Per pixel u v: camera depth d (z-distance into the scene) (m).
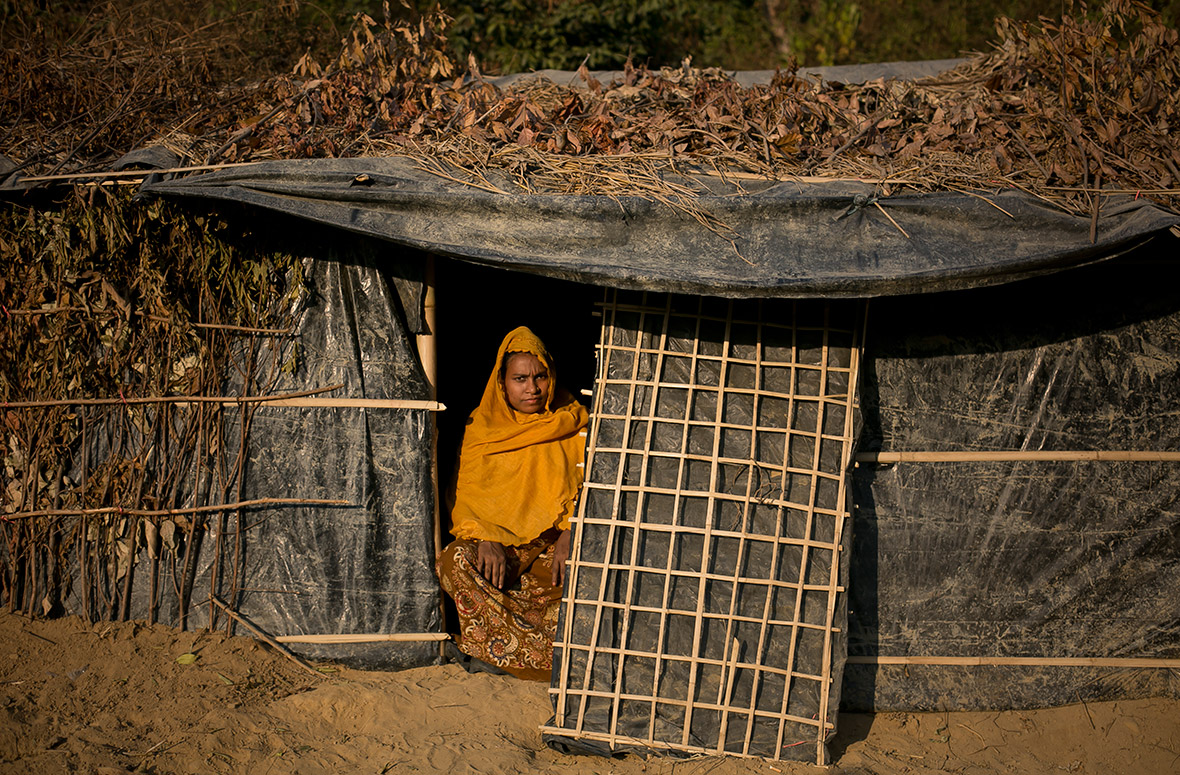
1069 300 4.02
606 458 3.90
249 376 4.17
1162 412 4.09
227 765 3.49
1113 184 3.74
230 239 4.02
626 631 3.74
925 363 4.04
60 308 4.15
